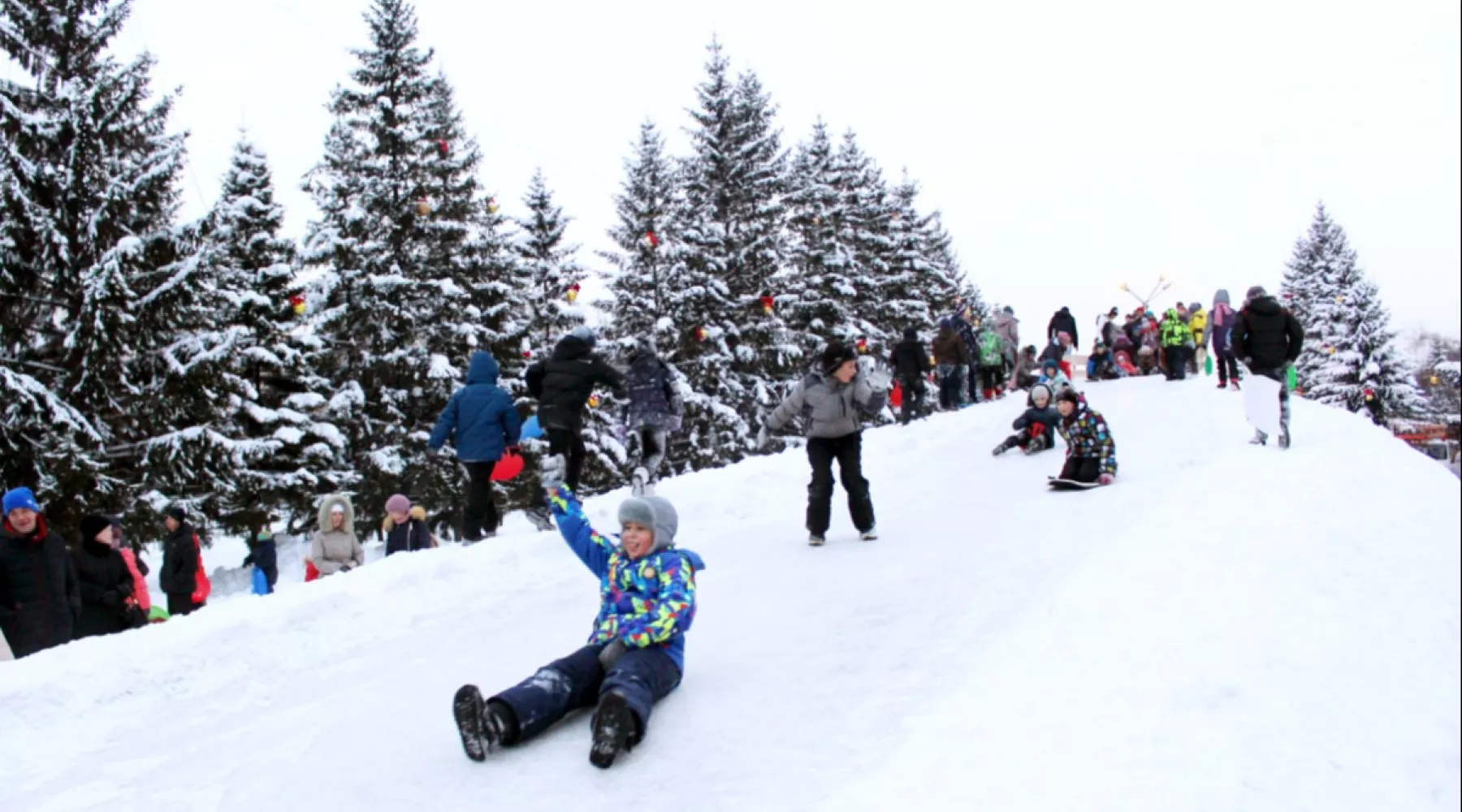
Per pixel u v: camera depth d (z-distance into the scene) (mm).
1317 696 4316
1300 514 7715
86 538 8289
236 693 5578
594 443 27250
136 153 18156
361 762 4410
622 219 34406
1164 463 11562
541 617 6703
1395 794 3594
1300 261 61875
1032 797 3461
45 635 7102
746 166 31562
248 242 24375
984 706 4309
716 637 5930
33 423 15375
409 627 6648
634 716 4277
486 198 26203
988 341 23766
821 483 8445
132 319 16172
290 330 24078
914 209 45594
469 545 8906
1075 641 4996
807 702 4777
